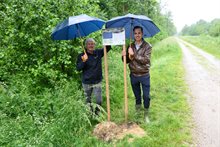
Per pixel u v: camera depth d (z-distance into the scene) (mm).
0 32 6699
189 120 5949
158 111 6410
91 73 5512
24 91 5895
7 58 6656
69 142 4641
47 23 6363
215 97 7859
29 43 6262
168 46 24859
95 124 5523
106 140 4859
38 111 5410
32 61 6719
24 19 6281
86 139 4785
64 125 4832
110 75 8023
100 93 5711
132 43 5461
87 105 5488
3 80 6660
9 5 6656
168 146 4641
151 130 5195
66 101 5328
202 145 4801
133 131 5160
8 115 5324
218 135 5219
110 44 5219
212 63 15508
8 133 4527
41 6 6363
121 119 5695
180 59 17062
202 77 10930
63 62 6621
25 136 4500
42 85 6598
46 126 4672
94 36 7125
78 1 6918
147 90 5547
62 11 6676
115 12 18594
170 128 5328
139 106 5914
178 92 8305
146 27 5527
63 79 6301
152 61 16672
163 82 9336
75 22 4883
